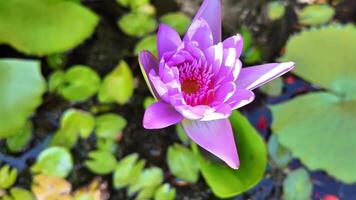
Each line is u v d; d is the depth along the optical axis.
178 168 0.58
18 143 0.59
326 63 0.62
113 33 0.64
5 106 0.57
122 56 0.63
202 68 0.48
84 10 0.61
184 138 0.60
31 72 0.58
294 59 0.62
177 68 0.47
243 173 0.53
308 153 0.58
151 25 0.64
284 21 0.65
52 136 0.59
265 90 0.62
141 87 0.62
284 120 0.60
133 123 0.60
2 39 0.59
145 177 0.58
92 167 0.58
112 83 0.61
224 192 0.53
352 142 0.58
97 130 0.59
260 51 0.63
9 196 0.57
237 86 0.49
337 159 0.58
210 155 0.55
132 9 0.65
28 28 0.59
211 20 0.49
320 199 0.58
